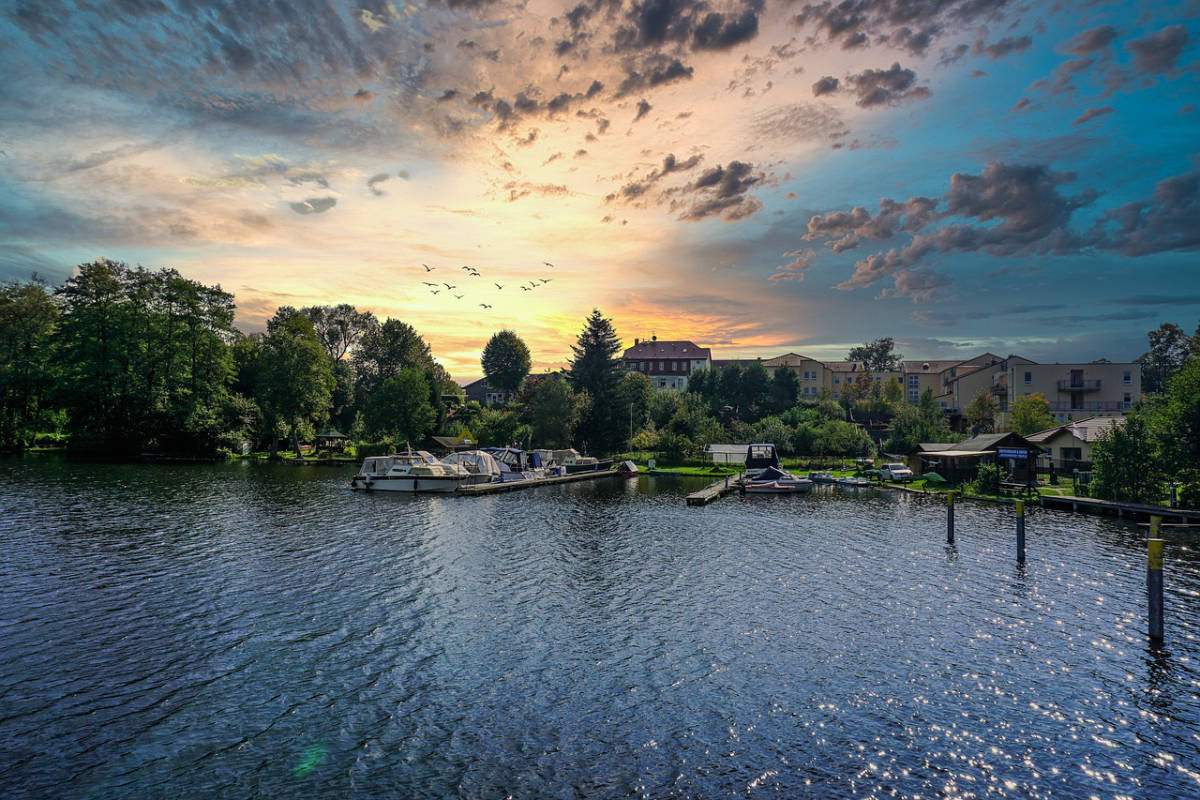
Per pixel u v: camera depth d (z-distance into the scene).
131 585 23.53
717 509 47.31
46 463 66.56
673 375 144.38
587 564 28.34
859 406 117.81
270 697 15.22
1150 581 19.38
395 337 128.50
